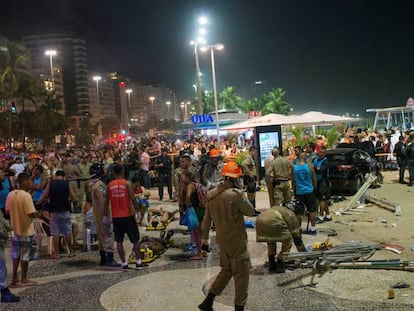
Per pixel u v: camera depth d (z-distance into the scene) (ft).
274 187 32.94
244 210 16.99
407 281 20.93
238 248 17.02
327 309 18.06
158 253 27.89
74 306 20.10
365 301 18.70
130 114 553.23
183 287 21.86
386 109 94.84
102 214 26.55
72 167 46.83
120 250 25.53
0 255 21.06
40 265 27.55
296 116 64.18
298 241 23.34
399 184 53.42
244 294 17.08
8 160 58.13
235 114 104.53
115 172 25.62
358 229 32.07
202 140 115.44
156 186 65.46
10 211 23.57
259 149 54.39
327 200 35.27
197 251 27.25
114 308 19.57
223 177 17.53
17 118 213.05
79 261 28.09
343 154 47.78
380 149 69.31
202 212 26.91
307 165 31.01
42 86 228.43
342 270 22.79
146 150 67.21
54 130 230.27
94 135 374.43
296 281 21.62
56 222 28.96
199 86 101.86
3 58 173.78
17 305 20.54
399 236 29.43
